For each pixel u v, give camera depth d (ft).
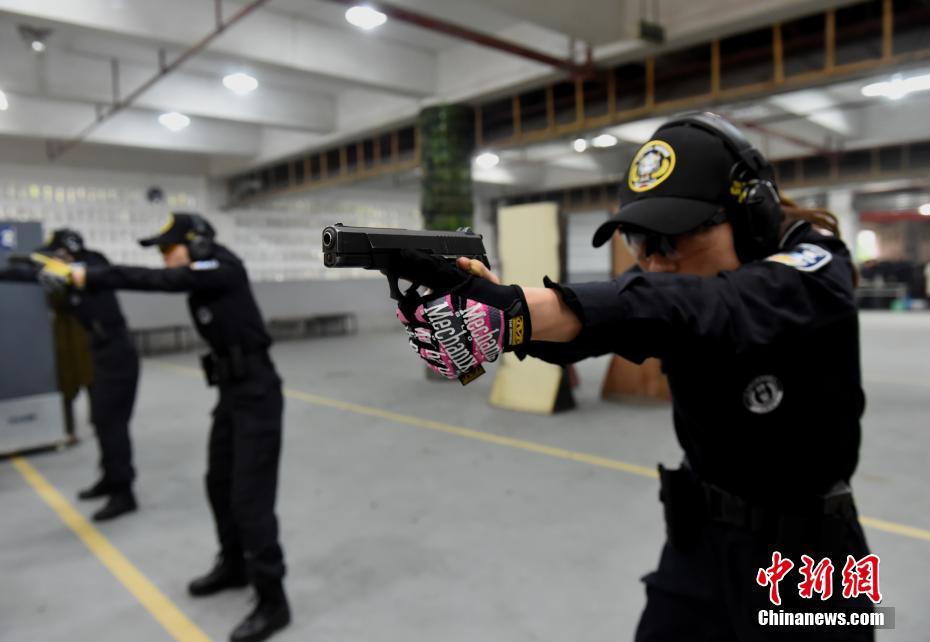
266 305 33.58
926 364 19.65
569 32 14.47
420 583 6.82
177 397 18.13
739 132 2.42
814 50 13.60
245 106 22.52
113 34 14.49
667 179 2.32
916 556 6.98
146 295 29.45
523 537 7.87
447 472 10.56
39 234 12.94
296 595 6.64
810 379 2.33
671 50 15.40
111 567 7.52
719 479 2.61
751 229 2.39
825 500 2.47
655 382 15.43
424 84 19.72
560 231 15.56
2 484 10.80
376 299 38.60
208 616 6.40
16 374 12.38
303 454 11.89
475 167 35.78
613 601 6.33
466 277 1.89
